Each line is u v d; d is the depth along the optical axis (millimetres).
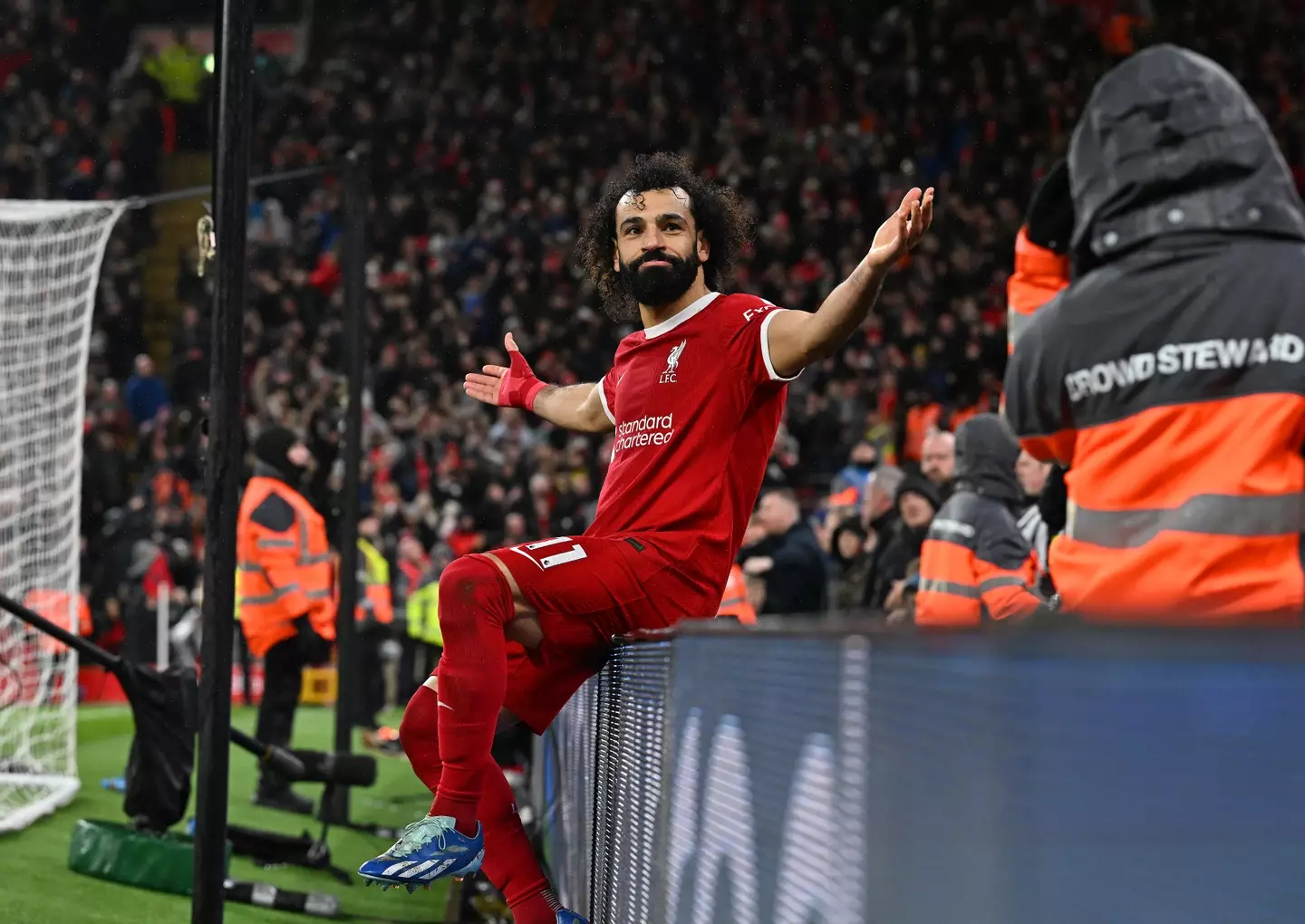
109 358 25188
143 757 5891
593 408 3926
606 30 31703
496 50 31469
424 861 3131
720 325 3420
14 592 8977
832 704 1561
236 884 5504
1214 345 2389
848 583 10305
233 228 3643
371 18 32406
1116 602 2309
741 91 30656
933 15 30719
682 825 2225
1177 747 1185
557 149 29984
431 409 23266
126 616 15609
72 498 9008
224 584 3613
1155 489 2441
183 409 21891
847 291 3125
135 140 28359
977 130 28906
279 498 8016
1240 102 2461
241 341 3652
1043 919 1234
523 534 17703
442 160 29922
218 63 3781
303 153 29344
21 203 8086
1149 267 2469
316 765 6098
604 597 3264
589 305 26453
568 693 3469
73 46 30906
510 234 27781
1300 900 1133
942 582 4934
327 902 5539
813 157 28953
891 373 22344
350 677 7496
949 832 1321
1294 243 2420
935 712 1351
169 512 17375
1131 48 29828
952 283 25734
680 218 3529
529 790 7379
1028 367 2660
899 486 7426
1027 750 1252
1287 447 2354
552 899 3627
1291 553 2344
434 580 15094
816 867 1585
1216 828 1168
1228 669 1170
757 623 1884
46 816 7039
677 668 2309
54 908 5035
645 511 3406
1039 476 5930
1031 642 1257
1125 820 1202
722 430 3393
